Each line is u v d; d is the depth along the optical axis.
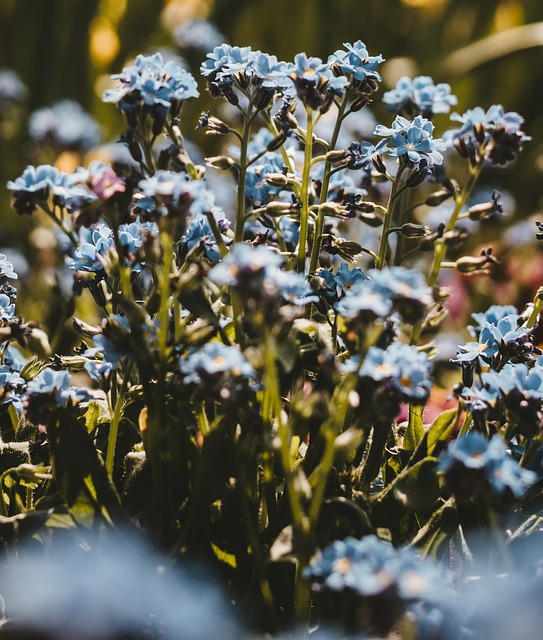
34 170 0.44
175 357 0.41
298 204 0.44
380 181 0.50
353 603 0.40
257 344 0.41
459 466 0.38
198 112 1.09
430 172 0.46
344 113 0.46
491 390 0.42
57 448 0.41
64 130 0.97
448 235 0.47
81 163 0.99
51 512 0.41
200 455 0.41
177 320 0.42
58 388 0.42
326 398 0.40
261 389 0.40
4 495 0.44
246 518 0.40
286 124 0.45
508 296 0.76
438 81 0.99
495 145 0.46
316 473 0.41
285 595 0.41
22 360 0.50
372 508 0.42
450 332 0.73
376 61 0.45
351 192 0.48
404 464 0.45
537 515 0.42
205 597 0.40
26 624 0.40
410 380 0.39
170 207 0.40
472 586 0.40
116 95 0.43
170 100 0.43
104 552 0.41
